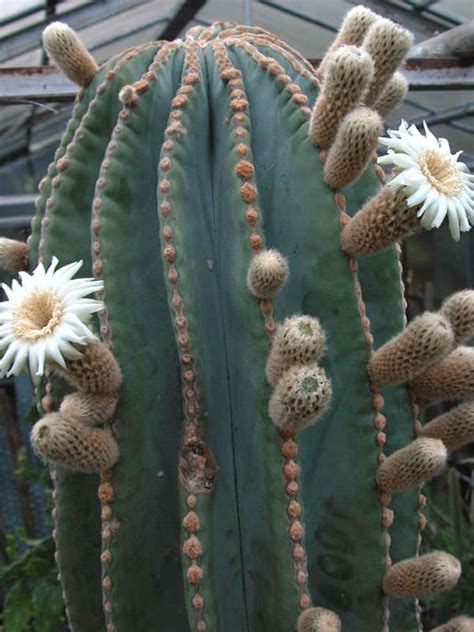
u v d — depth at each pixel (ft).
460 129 4.49
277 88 1.19
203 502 1.05
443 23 3.46
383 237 1.06
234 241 1.10
